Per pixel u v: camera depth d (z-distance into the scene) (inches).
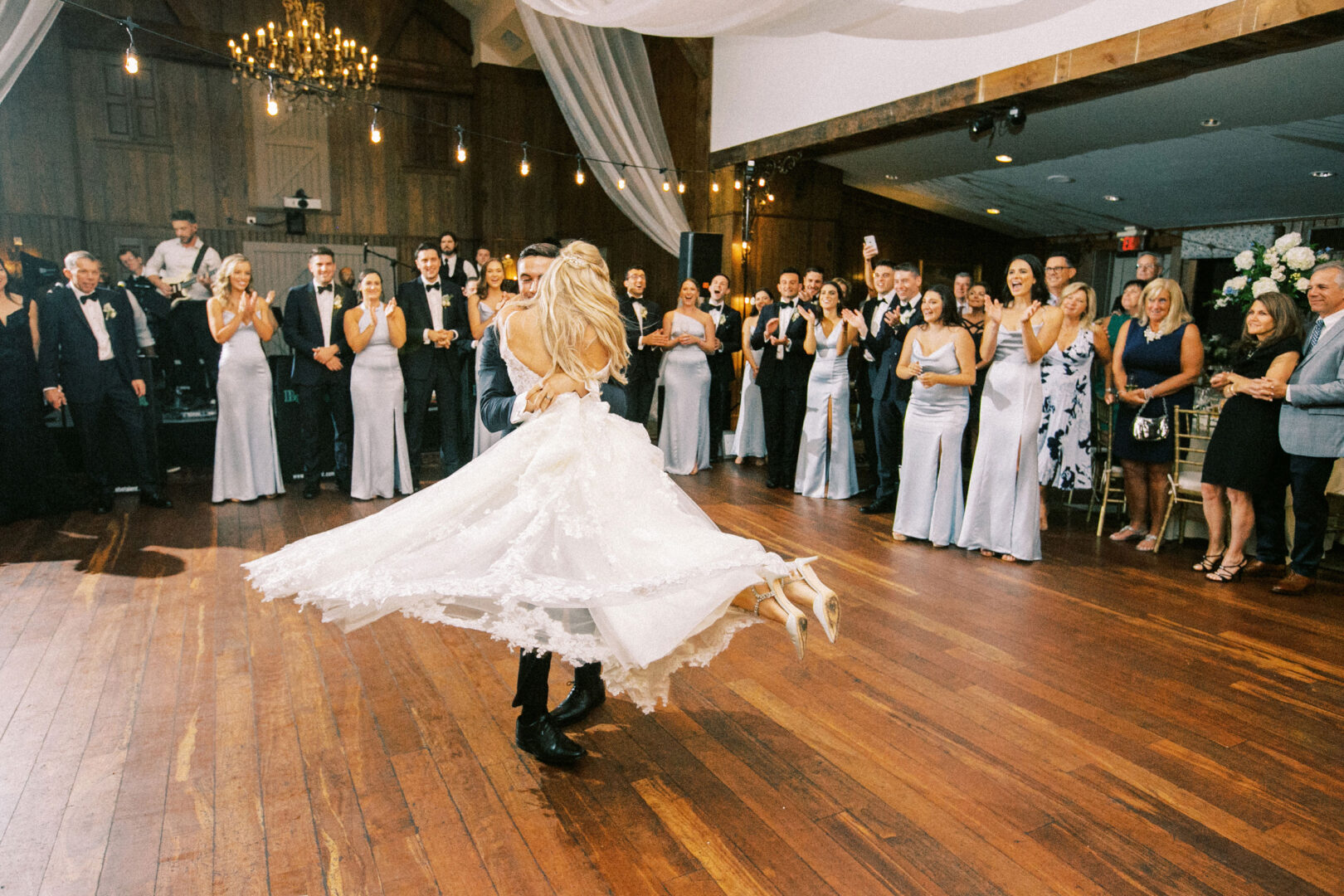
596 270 81.8
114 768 85.3
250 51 338.3
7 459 182.5
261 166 380.2
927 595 143.3
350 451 214.7
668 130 355.3
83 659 112.0
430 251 218.5
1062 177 353.4
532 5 180.2
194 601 134.2
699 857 72.6
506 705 100.7
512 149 424.5
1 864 70.0
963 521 169.5
